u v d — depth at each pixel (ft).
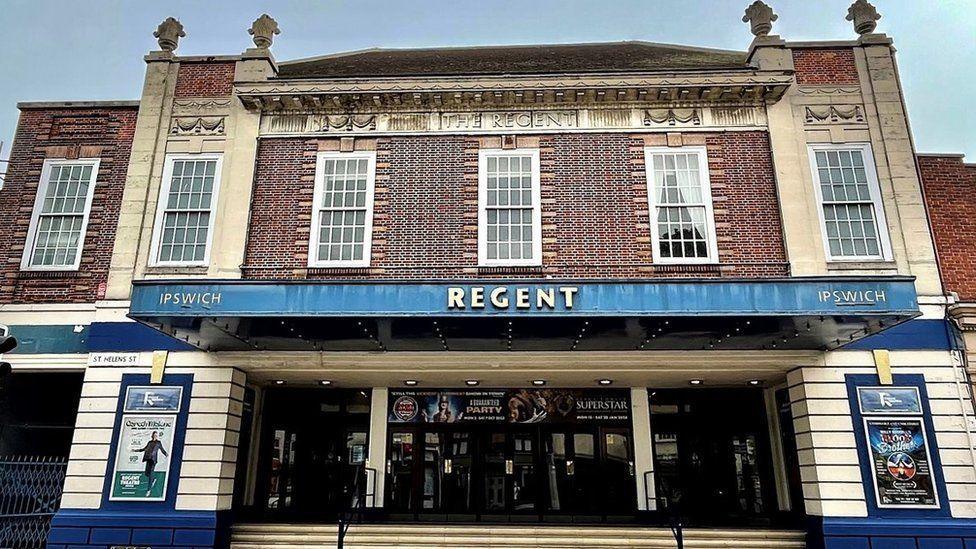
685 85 43.29
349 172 43.80
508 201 42.75
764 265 40.63
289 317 32.53
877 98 43.68
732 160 42.93
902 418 38.14
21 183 44.91
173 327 34.94
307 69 54.34
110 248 42.96
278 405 48.19
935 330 39.29
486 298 32.71
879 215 41.50
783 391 44.06
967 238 41.34
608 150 43.37
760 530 39.37
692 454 47.09
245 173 43.37
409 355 40.11
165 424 39.32
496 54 60.18
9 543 37.01
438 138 44.01
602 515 45.03
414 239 41.96
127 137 45.47
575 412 46.85
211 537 37.40
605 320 33.30
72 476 38.50
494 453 46.65
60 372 42.11
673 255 41.29
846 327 34.37
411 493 45.91
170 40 47.34
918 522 36.29
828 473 37.55
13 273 42.70
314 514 45.93
